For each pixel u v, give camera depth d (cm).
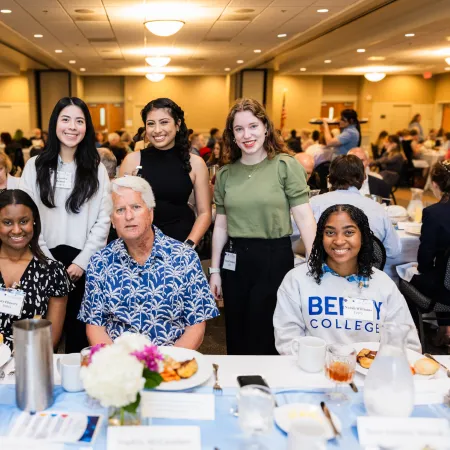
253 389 113
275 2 699
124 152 738
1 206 175
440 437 115
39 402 122
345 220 171
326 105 1730
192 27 880
